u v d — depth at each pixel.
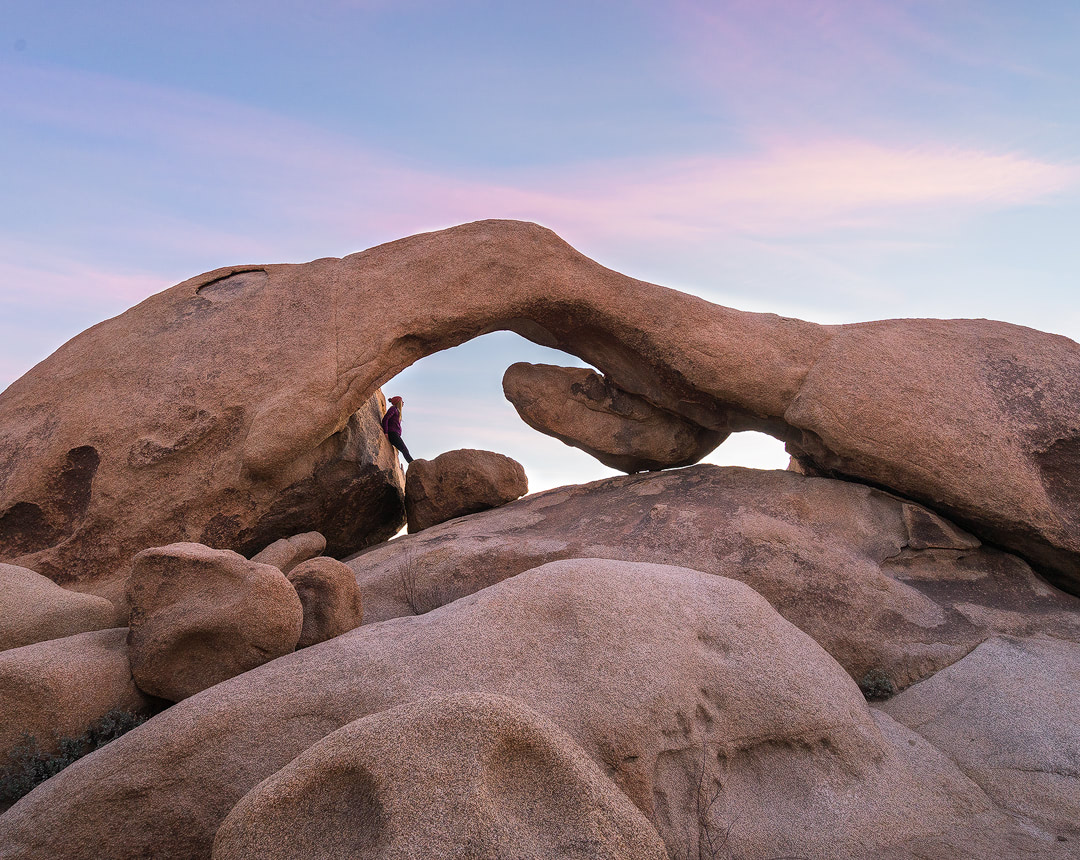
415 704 4.59
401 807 4.03
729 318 12.38
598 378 13.70
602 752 5.70
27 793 5.88
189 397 11.53
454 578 10.50
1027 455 10.79
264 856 4.14
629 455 13.64
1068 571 10.73
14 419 11.74
